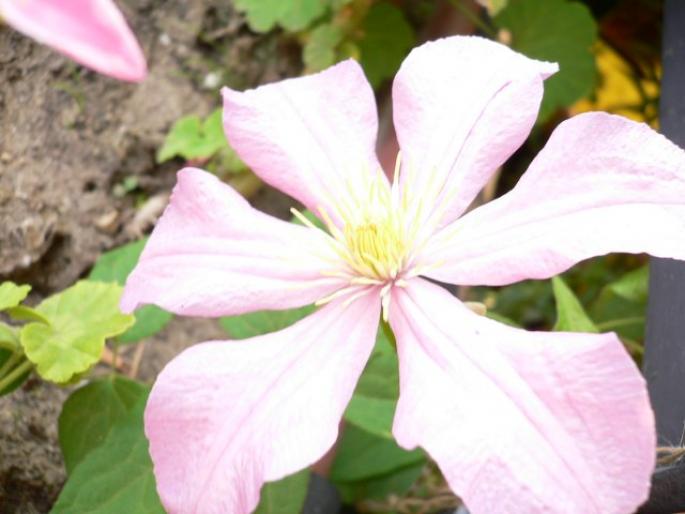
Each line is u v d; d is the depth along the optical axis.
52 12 0.10
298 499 0.21
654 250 0.16
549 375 0.16
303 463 0.16
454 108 0.20
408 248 0.19
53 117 0.31
